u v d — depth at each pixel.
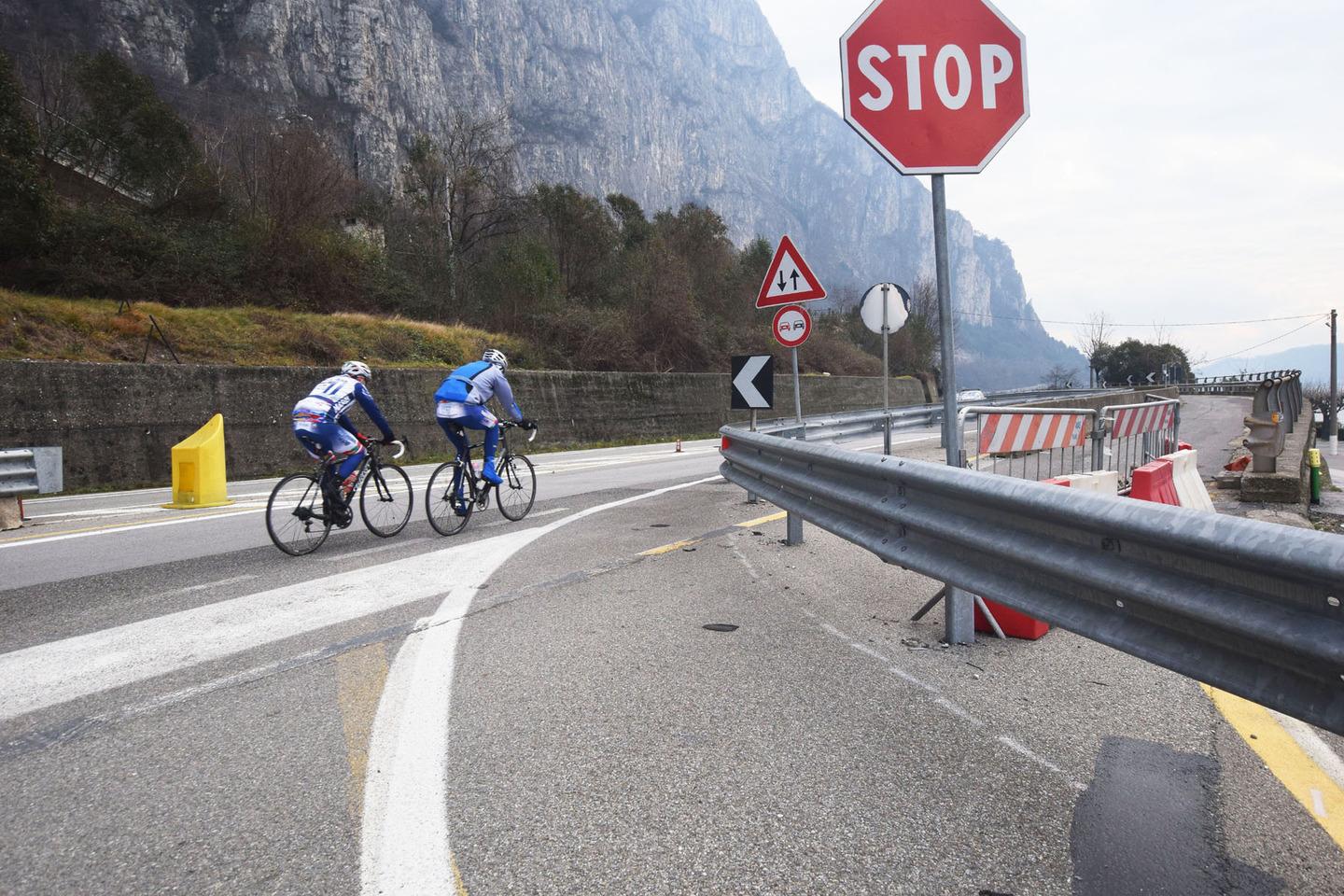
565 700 3.33
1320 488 14.18
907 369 69.88
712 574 5.77
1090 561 2.48
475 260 38.41
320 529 6.82
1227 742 2.94
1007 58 4.10
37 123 26.59
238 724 3.09
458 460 7.79
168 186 29.88
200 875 2.07
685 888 2.02
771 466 5.96
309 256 28.27
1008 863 2.13
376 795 2.51
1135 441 11.10
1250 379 66.50
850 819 2.37
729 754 2.81
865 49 4.09
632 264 44.12
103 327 19.61
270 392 18.64
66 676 3.65
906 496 3.62
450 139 39.69
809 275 9.23
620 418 31.95
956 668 3.75
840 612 4.74
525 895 1.98
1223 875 2.08
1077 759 2.79
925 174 4.11
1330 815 2.41
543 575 5.74
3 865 2.12
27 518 9.52
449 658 3.87
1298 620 1.86
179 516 9.30
